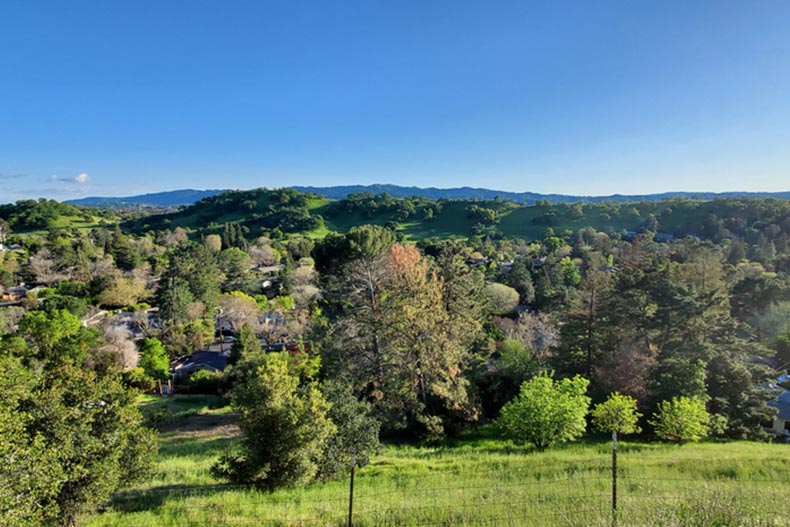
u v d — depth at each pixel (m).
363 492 11.12
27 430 7.77
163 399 28.64
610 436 20.45
